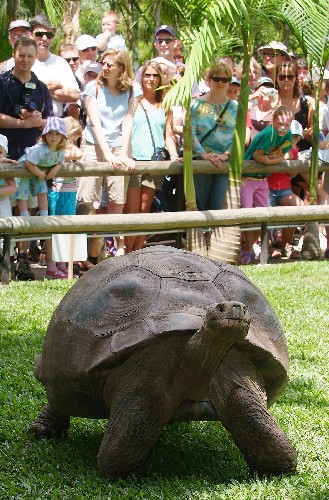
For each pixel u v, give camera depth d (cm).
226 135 1061
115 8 1677
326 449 440
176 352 366
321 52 1075
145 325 366
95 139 1002
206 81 1063
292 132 1126
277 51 1125
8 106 936
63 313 408
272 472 385
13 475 398
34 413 489
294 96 1147
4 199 924
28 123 936
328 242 1184
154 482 381
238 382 371
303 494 367
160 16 1305
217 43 980
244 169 1082
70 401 402
